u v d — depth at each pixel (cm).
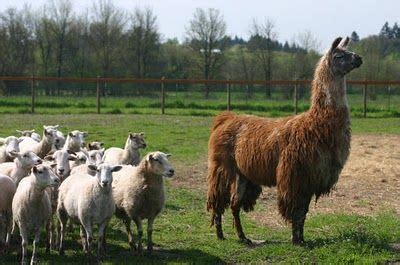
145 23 5281
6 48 5012
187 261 881
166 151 1894
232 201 1000
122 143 1975
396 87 4553
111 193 885
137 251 930
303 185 924
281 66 5144
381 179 1543
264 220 1152
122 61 5362
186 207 1241
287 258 880
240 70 5203
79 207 875
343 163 935
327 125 911
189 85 5119
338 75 916
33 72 5212
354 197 1345
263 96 4550
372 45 4950
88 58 5369
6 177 948
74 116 2814
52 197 991
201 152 1895
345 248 899
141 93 4625
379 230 1017
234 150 998
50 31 5294
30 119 2614
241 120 1016
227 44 5403
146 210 923
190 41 5147
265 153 953
